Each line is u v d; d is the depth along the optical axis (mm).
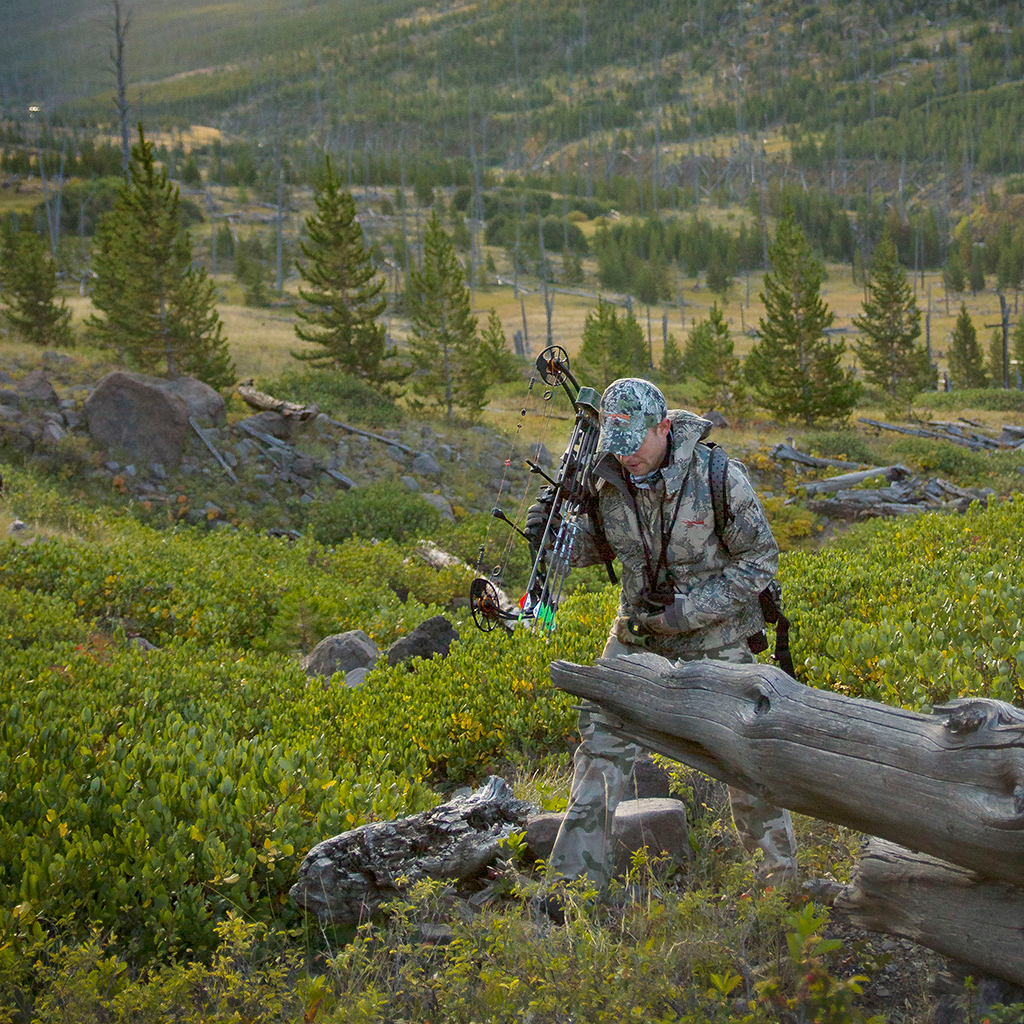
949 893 2430
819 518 20828
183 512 17547
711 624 3100
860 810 2365
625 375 33406
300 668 8367
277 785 4332
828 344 29656
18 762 4453
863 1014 2424
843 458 23797
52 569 10898
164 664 7527
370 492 19094
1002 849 2068
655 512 3047
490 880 3734
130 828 3766
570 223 165625
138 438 18469
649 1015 2322
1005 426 29484
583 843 3209
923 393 45312
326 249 27125
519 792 4922
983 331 100688
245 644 10203
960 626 5266
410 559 15148
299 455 20078
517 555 16609
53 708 5555
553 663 3197
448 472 21906
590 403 3289
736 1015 2426
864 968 2627
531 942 2754
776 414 30625
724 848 3623
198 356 24031
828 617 6301
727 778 2781
